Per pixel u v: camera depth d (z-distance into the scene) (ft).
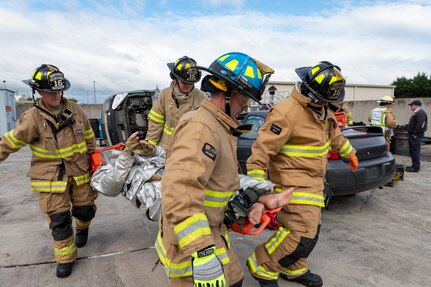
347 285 9.04
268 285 8.47
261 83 5.07
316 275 9.03
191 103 12.01
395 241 11.85
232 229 5.79
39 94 9.04
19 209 15.29
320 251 11.05
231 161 5.08
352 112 58.13
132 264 10.09
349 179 13.33
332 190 13.46
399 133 31.09
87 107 61.82
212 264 4.28
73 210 10.27
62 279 9.28
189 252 4.23
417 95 157.89
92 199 10.39
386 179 14.64
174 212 4.27
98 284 9.05
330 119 8.37
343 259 10.49
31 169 9.34
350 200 16.71
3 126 45.21
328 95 7.30
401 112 50.11
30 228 12.89
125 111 23.11
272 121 7.66
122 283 9.09
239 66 4.86
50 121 9.07
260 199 5.77
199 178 4.38
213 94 5.07
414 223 13.62
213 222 5.08
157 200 8.00
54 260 10.32
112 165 9.64
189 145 4.49
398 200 16.70
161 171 8.70
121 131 23.21
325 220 13.97
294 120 7.61
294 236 7.85
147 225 13.26
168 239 5.11
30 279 9.27
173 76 11.85
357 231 12.76
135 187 8.58
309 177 7.94
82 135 9.85
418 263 10.23
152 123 12.42
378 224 13.51
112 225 13.28
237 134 5.32
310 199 7.83
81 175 9.90
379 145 14.49
